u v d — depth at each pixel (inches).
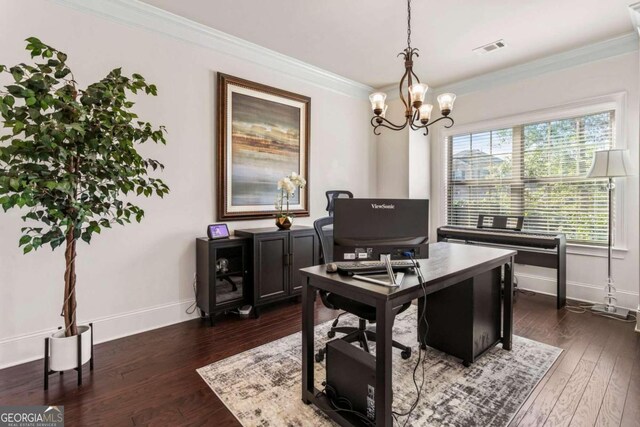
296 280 133.6
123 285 104.3
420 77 165.0
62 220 69.6
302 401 70.4
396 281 61.6
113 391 74.2
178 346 97.3
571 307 129.9
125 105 80.1
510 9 104.3
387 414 56.4
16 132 63.0
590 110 132.3
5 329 85.2
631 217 124.8
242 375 81.0
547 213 147.0
